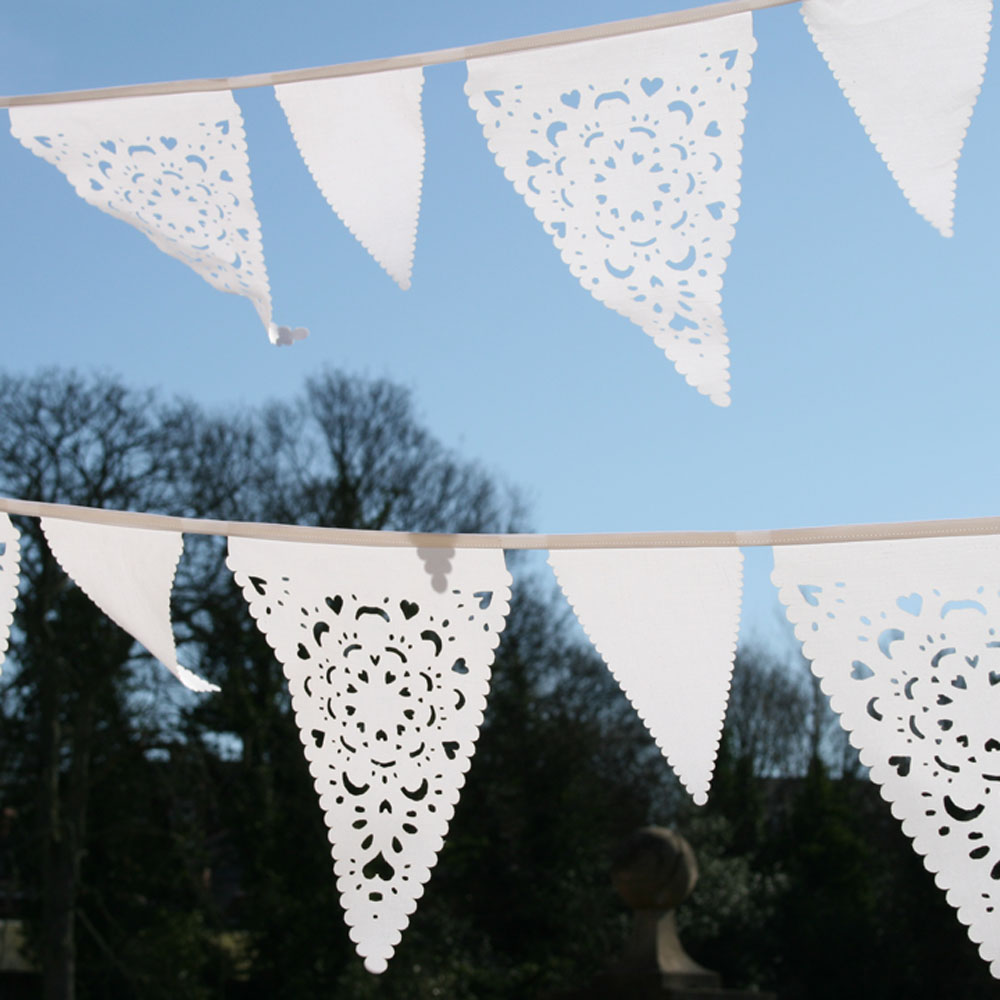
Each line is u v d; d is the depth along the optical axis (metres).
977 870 1.56
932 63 1.56
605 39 1.66
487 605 1.85
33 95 1.78
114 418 12.20
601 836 15.72
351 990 13.10
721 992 8.64
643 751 17.67
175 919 13.21
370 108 1.75
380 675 1.84
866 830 18.08
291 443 14.97
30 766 12.30
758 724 22.28
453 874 14.79
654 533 1.81
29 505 1.93
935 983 15.68
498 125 1.67
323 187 1.76
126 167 1.77
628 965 8.82
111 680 12.09
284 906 13.24
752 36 1.62
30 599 11.70
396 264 1.75
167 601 1.88
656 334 1.59
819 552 1.71
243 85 1.77
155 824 13.20
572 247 1.63
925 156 1.54
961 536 1.67
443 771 1.80
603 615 1.79
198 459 13.21
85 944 13.16
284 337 1.75
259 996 13.45
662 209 1.61
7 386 11.87
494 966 15.08
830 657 1.67
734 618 1.77
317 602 1.88
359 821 1.80
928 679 1.63
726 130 1.61
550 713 15.80
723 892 16.34
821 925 16.23
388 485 15.00
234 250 1.75
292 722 13.43
